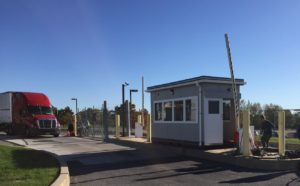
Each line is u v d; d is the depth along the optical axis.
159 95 21.52
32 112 31.72
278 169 13.56
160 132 21.36
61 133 37.97
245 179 11.80
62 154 18.20
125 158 16.56
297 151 15.17
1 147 17.41
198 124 18.05
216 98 18.28
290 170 13.45
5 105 35.31
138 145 21.75
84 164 15.05
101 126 32.75
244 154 15.16
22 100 32.59
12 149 16.91
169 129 20.50
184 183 11.24
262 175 12.47
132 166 14.44
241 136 15.48
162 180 11.71
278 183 11.16
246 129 15.18
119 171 13.36
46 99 33.25
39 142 25.34
